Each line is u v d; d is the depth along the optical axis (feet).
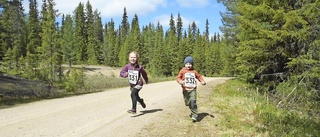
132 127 22.62
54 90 84.79
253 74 57.31
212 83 80.94
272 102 42.78
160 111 29.48
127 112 28.94
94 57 271.69
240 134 21.99
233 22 88.07
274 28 48.39
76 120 24.98
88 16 301.02
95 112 28.99
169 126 23.27
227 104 34.42
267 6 46.03
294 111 38.01
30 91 80.07
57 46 98.63
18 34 192.13
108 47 295.89
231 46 88.69
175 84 76.13
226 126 23.95
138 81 26.16
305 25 43.09
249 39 52.37
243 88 57.77
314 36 44.75
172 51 263.08
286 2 46.88
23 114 27.78
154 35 348.38
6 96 64.44
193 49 304.09
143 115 27.32
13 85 86.43
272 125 25.64
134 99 26.25
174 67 261.03
